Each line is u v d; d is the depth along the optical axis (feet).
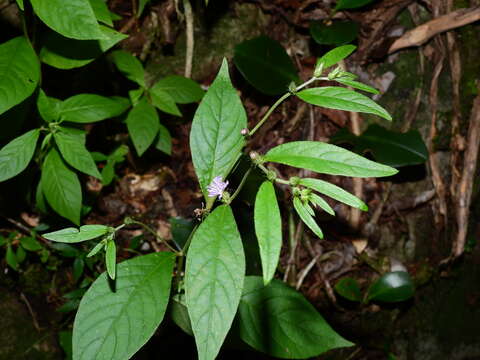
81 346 0.92
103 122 1.78
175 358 1.69
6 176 1.12
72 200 1.26
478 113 1.95
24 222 1.67
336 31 1.79
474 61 1.96
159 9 1.76
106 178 1.68
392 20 1.90
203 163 0.95
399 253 1.96
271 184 0.75
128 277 0.97
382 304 1.93
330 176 1.90
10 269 1.65
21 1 0.99
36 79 1.07
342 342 1.21
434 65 1.94
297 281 1.87
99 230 0.87
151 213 1.81
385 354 1.96
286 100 1.91
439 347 2.09
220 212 0.82
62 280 1.70
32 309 1.66
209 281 0.75
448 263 2.03
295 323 1.21
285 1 1.86
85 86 1.72
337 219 1.89
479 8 1.81
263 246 0.70
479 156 2.02
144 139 1.47
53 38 1.20
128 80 1.77
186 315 1.15
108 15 1.20
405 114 1.94
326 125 1.93
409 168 1.94
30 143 1.14
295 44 1.93
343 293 1.80
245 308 1.22
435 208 1.98
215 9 1.83
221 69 0.97
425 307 2.02
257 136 1.91
